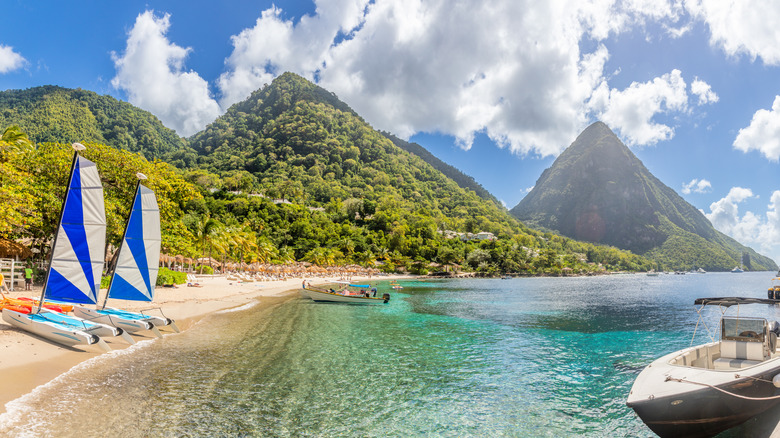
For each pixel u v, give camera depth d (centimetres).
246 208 16938
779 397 1109
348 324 2859
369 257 14638
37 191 3319
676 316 3850
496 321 3284
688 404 998
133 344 1845
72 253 1661
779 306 4872
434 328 2812
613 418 1215
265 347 1953
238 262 9856
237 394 1282
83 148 1642
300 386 1397
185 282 5291
